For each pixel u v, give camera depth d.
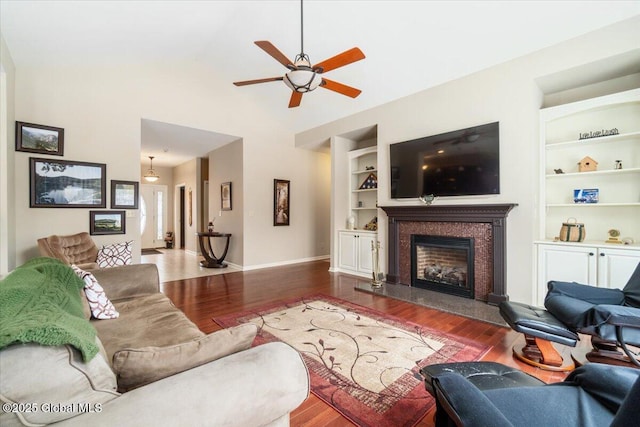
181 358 0.94
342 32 3.42
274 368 0.97
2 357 0.65
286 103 5.29
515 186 3.22
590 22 2.67
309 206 6.63
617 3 2.47
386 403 1.69
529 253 3.13
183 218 9.05
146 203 8.84
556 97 3.45
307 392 1.05
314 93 4.74
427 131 3.98
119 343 1.54
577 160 3.26
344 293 3.95
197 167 7.68
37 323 0.75
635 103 2.87
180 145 6.21
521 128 3.18
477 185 3.47
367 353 2.26
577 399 1.06
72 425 0.66
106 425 0.67
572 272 2.92
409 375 1.96
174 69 4.65
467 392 0.92
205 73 4.97
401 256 4.31
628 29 2.58
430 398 1.73
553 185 3.40
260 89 5.12
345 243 5.28
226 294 3.90
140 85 4.32
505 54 3.19
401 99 4.29
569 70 2.91
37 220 3.49
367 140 5.68
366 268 4.91
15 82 3.33
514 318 2.09
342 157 5.50
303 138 6.11
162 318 1.90
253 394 0.89
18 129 3.34
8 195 3.09
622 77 3.05
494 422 0.77
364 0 2.96
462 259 3.81
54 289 1.31
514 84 3.22
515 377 1.34
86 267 2.77
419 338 2.52
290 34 3.60
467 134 3.55
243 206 5.58
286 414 1.05
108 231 4.00
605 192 3.11
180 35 3.74
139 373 0.88
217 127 5.17
